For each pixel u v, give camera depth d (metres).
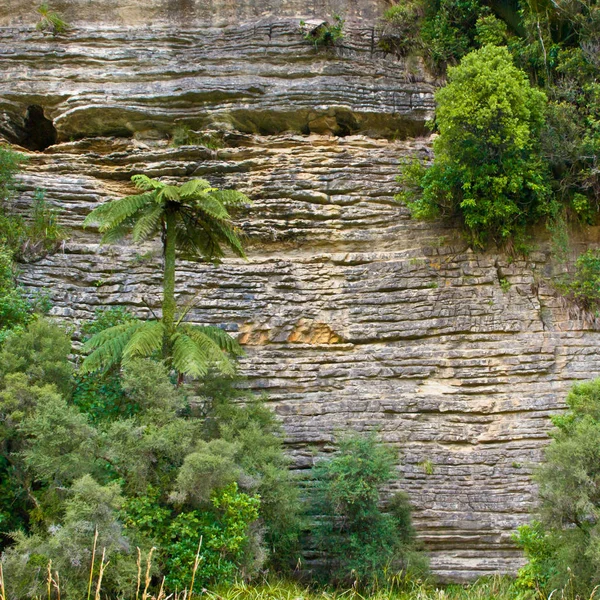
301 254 12.21
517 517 9.88
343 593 8.00
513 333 11.07
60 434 6.82
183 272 11.64
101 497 6.30
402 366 11.02
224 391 9.20
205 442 7.50
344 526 8.92
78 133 13.33
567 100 12.18
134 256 11.82
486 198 11.57
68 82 13.31
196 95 13.06
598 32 12.27
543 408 10.52
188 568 6.98
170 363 8.50
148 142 13.17
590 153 11.58
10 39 13.57
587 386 7.79
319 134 13.12
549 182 11.76
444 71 13.41
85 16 13.77
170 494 7.00
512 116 11.20
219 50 13.40
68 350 8.38
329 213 12.23
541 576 7.52
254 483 7.71
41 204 11.92
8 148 12.64
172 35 13.48
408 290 11.52
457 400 10.72
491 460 10.28
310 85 13.02
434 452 10.37
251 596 7.12
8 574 6.01
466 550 9.84
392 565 8.82
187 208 8.92
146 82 13.27
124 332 8.37
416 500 10.03
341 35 13.14
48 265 11.47
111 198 12.51
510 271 11.50
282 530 8.37
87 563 6.17
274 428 9.40
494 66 11.59
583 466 6.92
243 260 12.00
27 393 7.36
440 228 11.97
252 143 12.95
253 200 12.34
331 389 10.96
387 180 12.50
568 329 11.05
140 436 7.24
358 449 9.14
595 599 6.67
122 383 7.73
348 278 11.75
